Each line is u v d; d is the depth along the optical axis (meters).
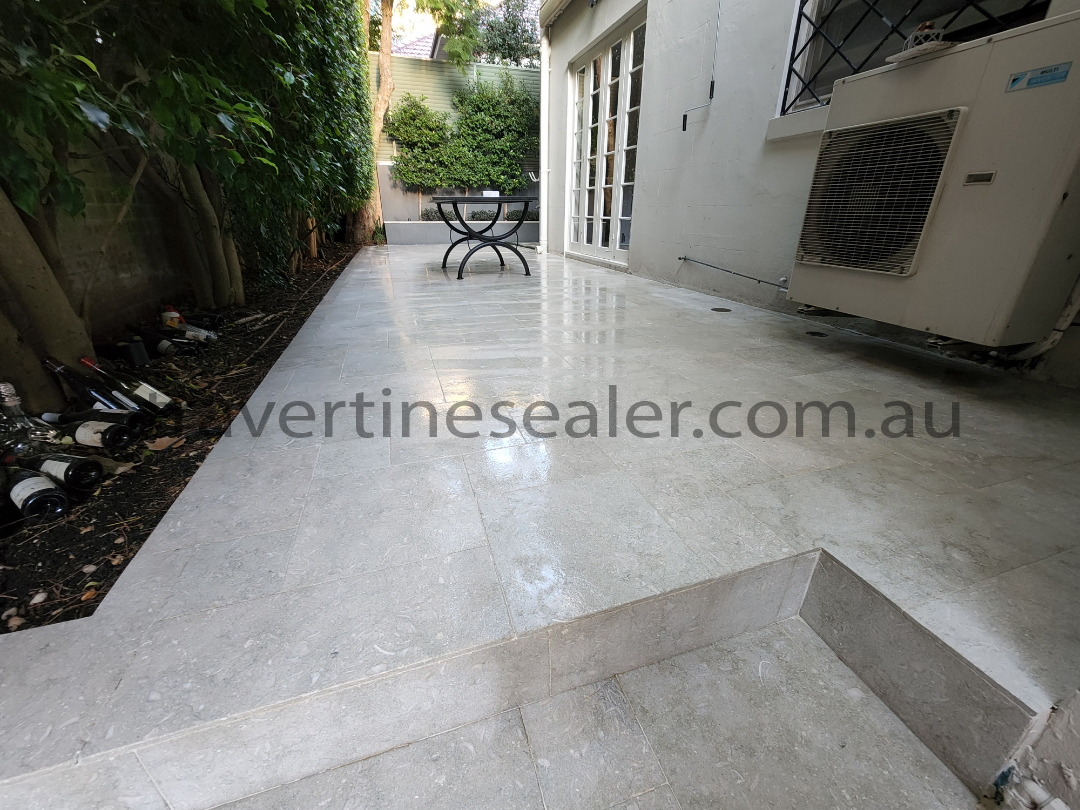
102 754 0.65
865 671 0.96
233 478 1.28
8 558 0.99
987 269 1.65
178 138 1.54
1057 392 1.91
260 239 3.79
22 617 0.84
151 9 1.47
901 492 1.24
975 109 1.62
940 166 1.74
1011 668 0.76
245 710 0.70
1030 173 1.51
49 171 1.50
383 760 0.81
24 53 1.00
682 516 1.14
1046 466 1.36
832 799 0.76
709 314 3.26
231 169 1.73
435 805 0.74
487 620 0.85
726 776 0.79
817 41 2.85
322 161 3.54
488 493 1.23
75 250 2.23
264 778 0.76
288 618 0.85
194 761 0.70
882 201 1.98
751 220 3.43
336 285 4.43
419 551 1.02
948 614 0.86
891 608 0.89
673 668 0.98
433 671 0.79
